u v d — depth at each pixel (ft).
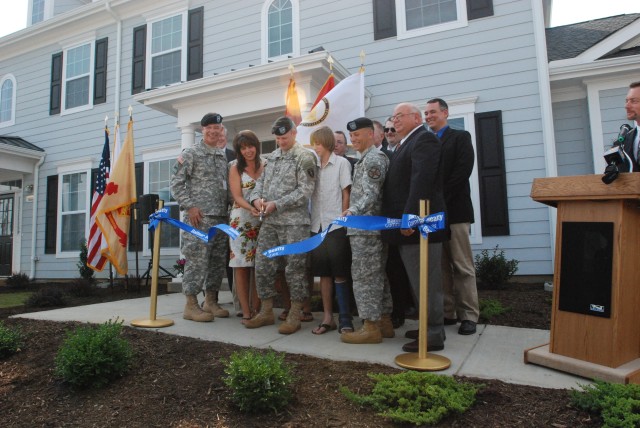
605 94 23.27
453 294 13.33
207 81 23.75
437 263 10.12
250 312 13.96
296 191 11.82
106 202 21.33
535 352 9.35
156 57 33.60
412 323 13.93
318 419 7.50
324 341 11.39
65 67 38.22
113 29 36.09
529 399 7.70
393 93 25.80
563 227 9.23
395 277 12.87
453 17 24.93
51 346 11.75
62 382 9.52
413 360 9.39
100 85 36.11
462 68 24.39
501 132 23.25
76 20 36.94
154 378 9.42
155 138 33.14
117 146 23.59
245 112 24.11
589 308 8.68
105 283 29.99
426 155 9.57
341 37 27.30
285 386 8.14
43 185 38.42
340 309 11.92
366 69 26.45
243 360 8.34
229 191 14.64
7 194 41.65
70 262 36.19
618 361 8.31
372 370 9.19
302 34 28.35
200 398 8.44
